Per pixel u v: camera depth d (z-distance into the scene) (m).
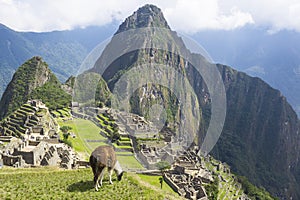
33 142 41.47
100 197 13.12
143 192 13.78
